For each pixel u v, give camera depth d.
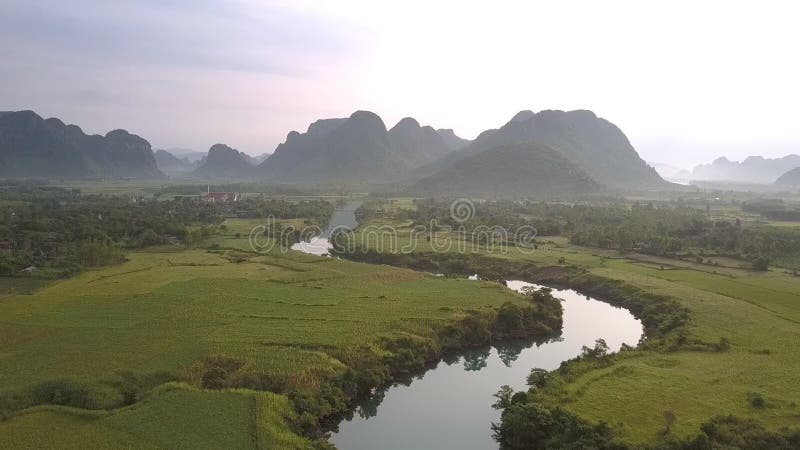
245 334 63.56
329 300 80.00
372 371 56.28
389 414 53.47
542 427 43.94
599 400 48.34
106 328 64.94
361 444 47.34
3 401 45.34
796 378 52.53
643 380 52.84
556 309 82.75
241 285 88.38
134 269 101.00
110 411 44.81
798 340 64.44
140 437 40.91
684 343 63.72
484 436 48.94
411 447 46.75
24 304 74.56
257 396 47.84
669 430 41.94
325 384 52.31
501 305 79.50
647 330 77.12
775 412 44.81
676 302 82.31
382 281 94.94
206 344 60.12
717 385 51.16
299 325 67.56
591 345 72.81
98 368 52.94
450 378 62.47
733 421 43.12
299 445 41.06
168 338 61.78
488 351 70.75
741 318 73.31
